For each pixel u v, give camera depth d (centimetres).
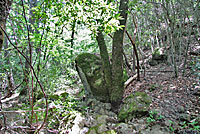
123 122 321
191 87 372
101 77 415
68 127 286
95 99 419
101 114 367
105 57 391
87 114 349
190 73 453
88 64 434
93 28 196
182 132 242
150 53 862
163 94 382
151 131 260
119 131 278
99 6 174
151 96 388
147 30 711
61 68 466
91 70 422
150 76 553
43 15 216
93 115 354
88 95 444
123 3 350
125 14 349
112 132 273
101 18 179
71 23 250
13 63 458
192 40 628
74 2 185
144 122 293
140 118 311
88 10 179
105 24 177
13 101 416
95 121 326
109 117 340
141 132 263
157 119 291
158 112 308
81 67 431
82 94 475
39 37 251
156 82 473
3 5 137
